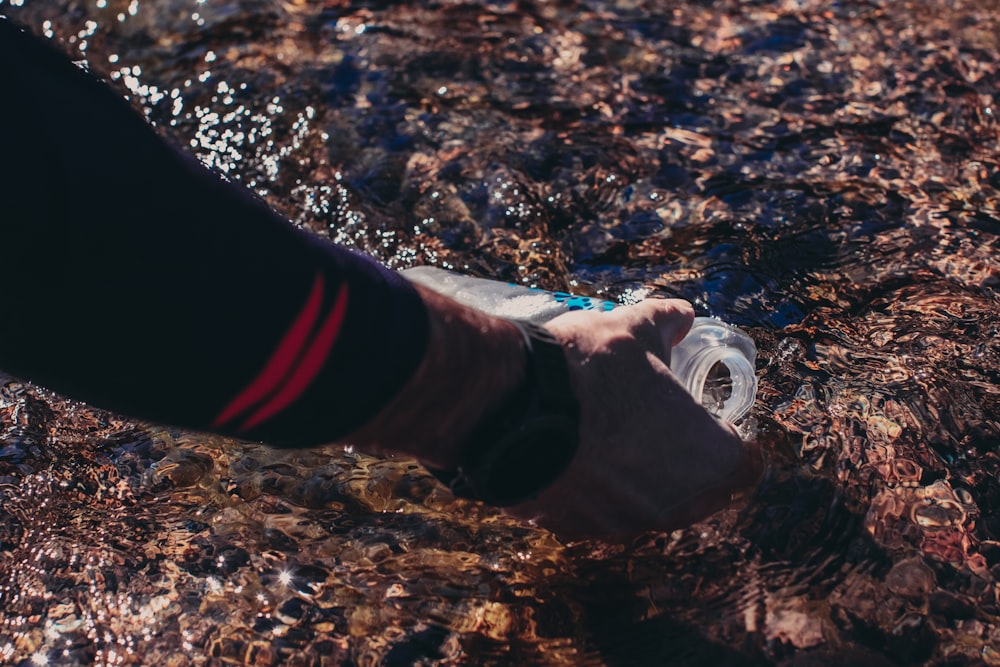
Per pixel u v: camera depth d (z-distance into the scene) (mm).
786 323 1562
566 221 1829
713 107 2137
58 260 796
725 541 1208
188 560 1230
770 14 2471
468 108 2150
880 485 1264
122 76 2330
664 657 1093
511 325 1059
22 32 855
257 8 2564
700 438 1195
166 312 842
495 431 1022
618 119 2105
